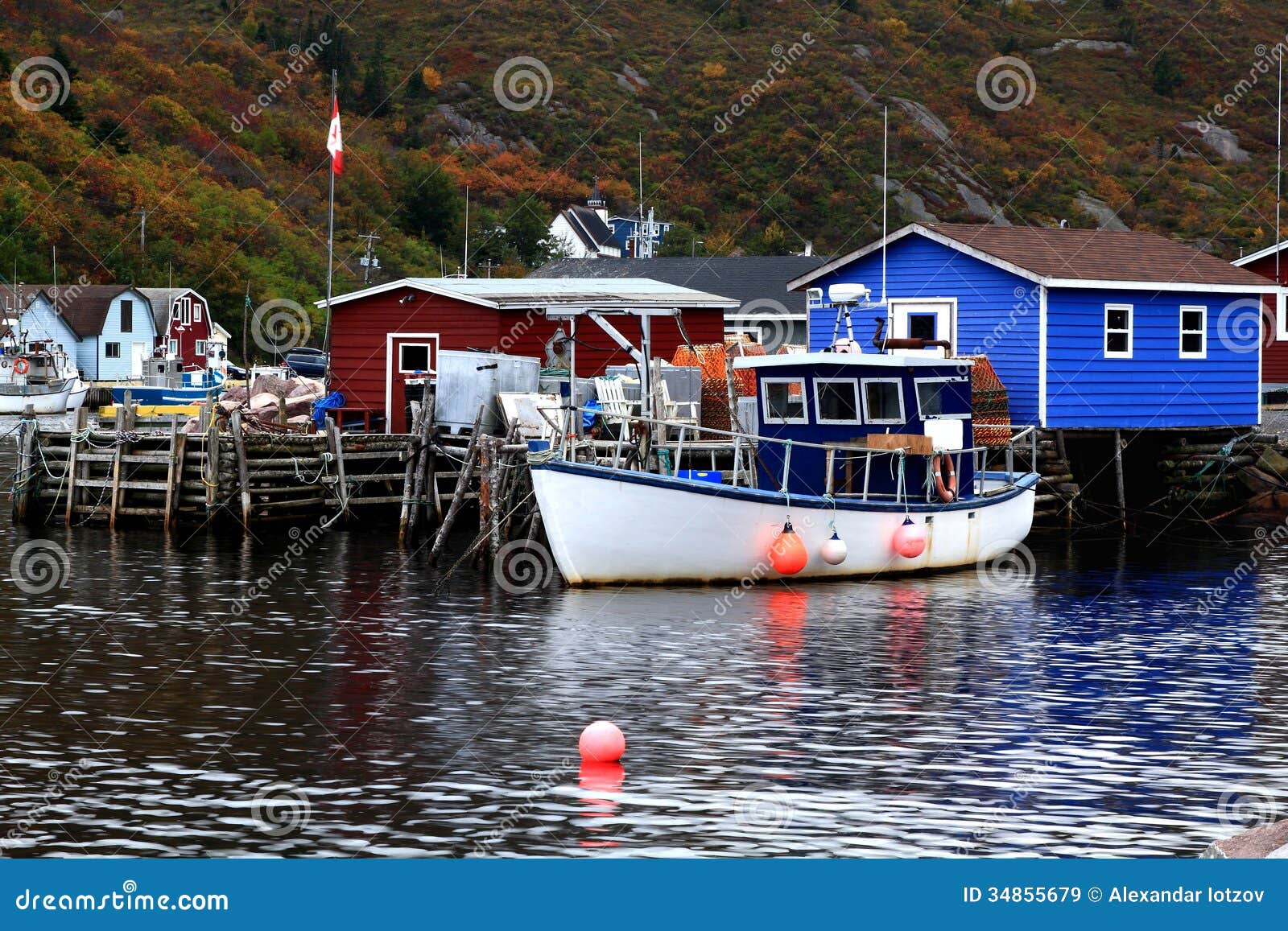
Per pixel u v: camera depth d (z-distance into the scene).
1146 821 12.66
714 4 157.00
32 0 140.62
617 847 12.01
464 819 12.67
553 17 158.50
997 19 151.75
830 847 12.02
